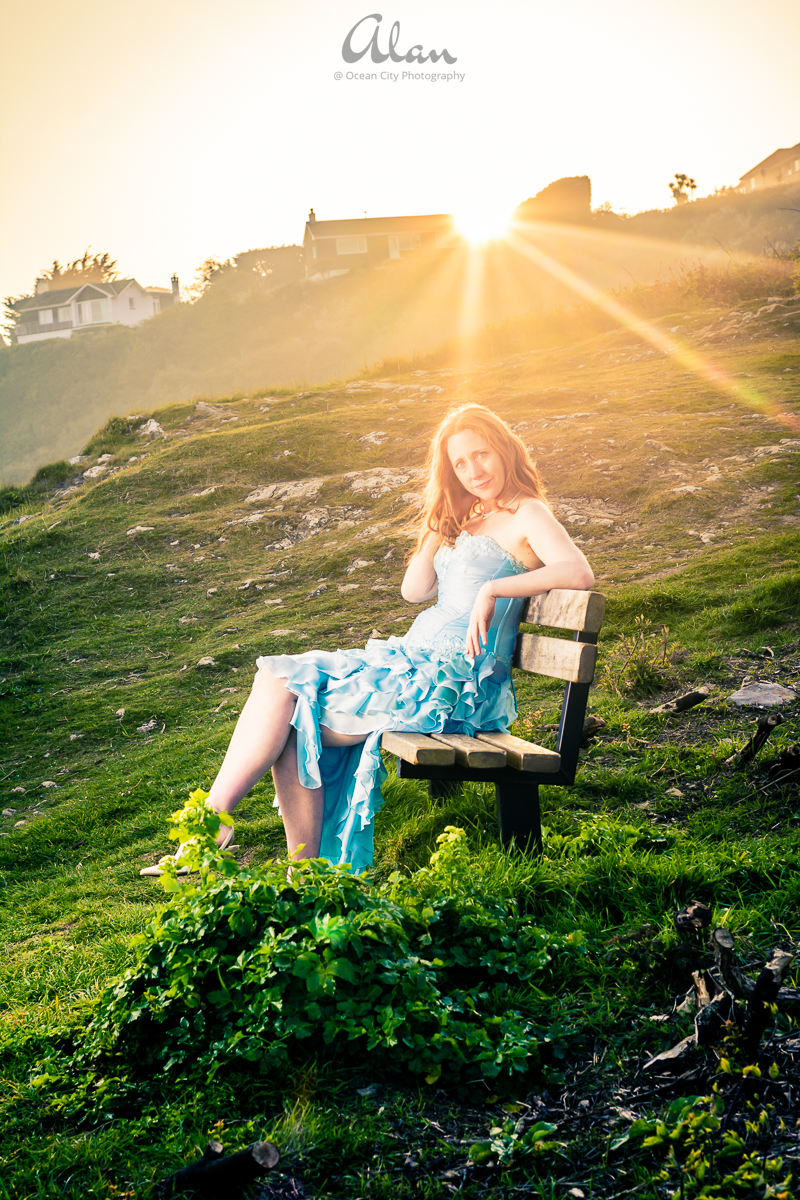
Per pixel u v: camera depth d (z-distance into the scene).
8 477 61.56
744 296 19.66
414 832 3.73
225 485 12.50
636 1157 1.77
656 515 9.07
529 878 2.93
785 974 2.22
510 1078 2.02
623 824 3.44
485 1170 1.79
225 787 2.98
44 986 2.92
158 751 6.09
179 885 2.54
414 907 2.56
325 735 3.17
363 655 3.35
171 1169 1.84
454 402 15.07
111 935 3.37
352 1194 1.74
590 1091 1.99
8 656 8.58
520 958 2.45
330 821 3.26
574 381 15.34
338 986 2.17
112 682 7.68
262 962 2.19
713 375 14.08
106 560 10.79
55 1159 1.90
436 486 3.81
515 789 3.22
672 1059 2.00
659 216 59.88
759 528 8.17
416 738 3.16
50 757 6.45
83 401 64.56
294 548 10.40
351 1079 2.08
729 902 2.76
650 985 2.33
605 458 10.73
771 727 3.75
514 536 3.47
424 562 4.05
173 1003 2.28
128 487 13.07
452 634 3.42
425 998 2.15
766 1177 1.60
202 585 9.75
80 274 110.25
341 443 13.48
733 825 3.39
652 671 5.15
